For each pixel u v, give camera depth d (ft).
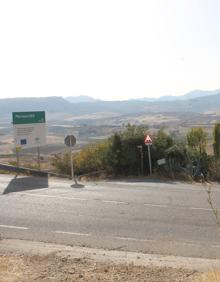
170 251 31.58
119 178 72.33
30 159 108.88
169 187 61.00
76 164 79.36
